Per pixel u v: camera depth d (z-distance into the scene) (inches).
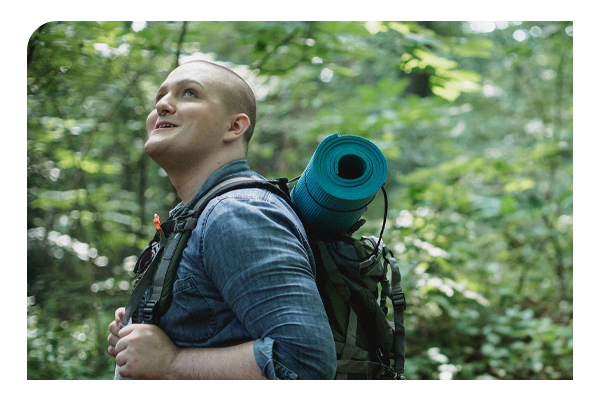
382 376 55.9
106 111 191.3
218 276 48.2
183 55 160.9
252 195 51.8
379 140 222.5
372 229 180.7
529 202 231.3
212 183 54.9
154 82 191.9
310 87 240.2
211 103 57.2
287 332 45.1
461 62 312.3
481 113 326.6
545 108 300.7
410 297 165.6
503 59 304.8
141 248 194.1
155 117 60.7
